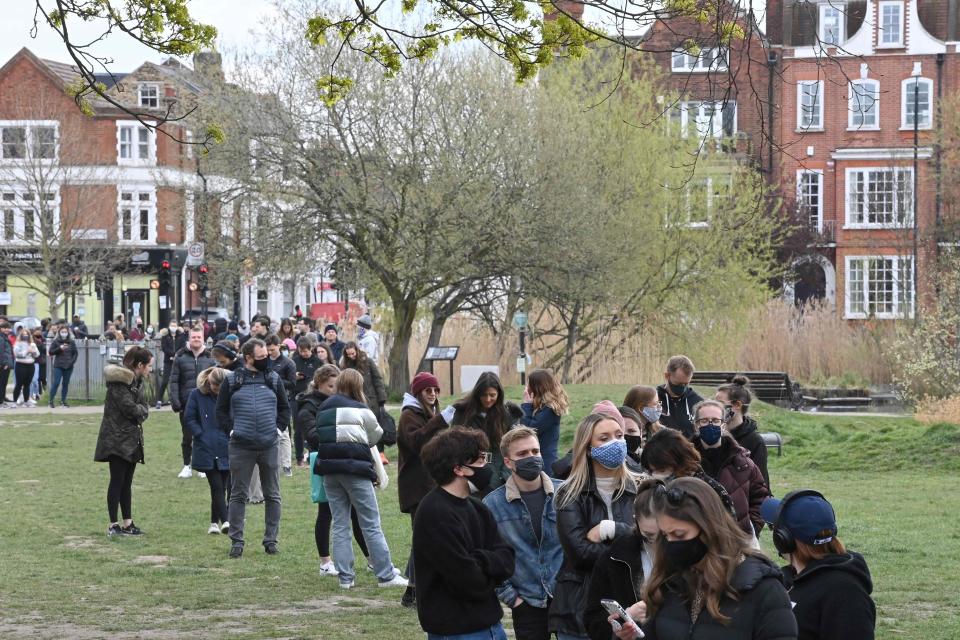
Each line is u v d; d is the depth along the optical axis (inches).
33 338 2153.1
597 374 2066.9
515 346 2064.5
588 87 2199.8
